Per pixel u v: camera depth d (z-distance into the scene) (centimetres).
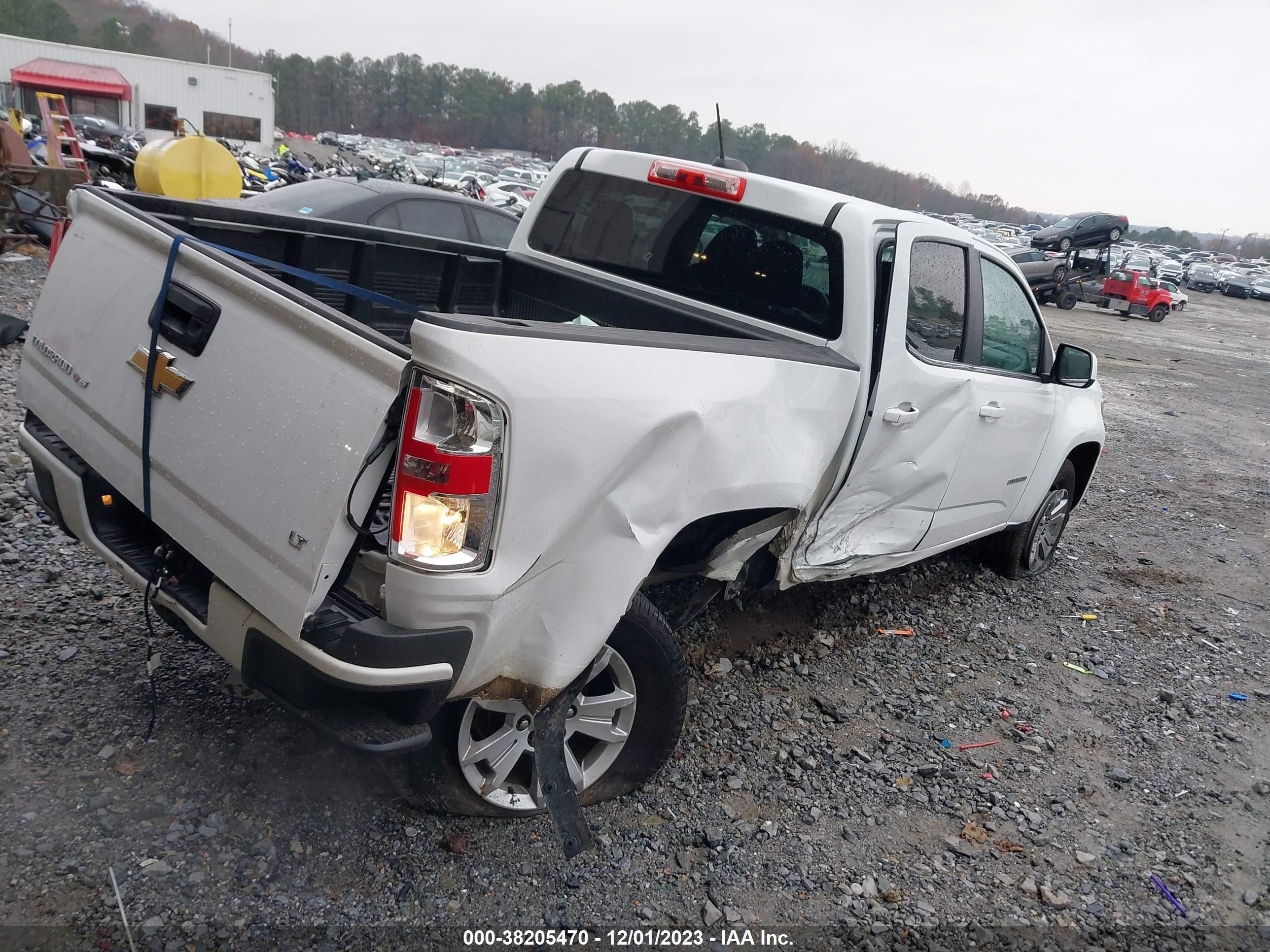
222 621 233
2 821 254
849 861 301
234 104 5025
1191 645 525
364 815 280
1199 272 5675
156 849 254
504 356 213
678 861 288
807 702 394
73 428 269
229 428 226
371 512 212
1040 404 485
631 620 277
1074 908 296
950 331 400
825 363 317
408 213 850
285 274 368
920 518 420
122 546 267
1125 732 415
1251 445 1218
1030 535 559
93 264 274
